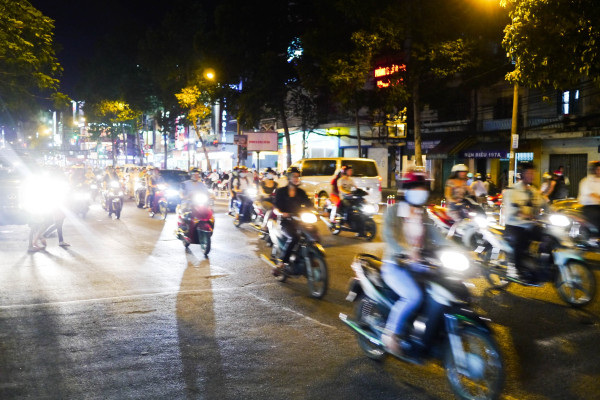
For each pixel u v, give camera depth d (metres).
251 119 36.38
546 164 27.83
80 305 7.69
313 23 35.84
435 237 5.07
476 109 31.11
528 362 5.45
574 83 13.95
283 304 7.79
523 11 13.05
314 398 4.61
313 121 37.97
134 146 91.56
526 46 13.34
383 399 4.59
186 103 46.75
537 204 8.20
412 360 4.85
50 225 13.11
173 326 6.71
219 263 11.05
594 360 5.51
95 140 73.75
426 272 4.79
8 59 17.86
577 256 7.59
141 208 25.16
